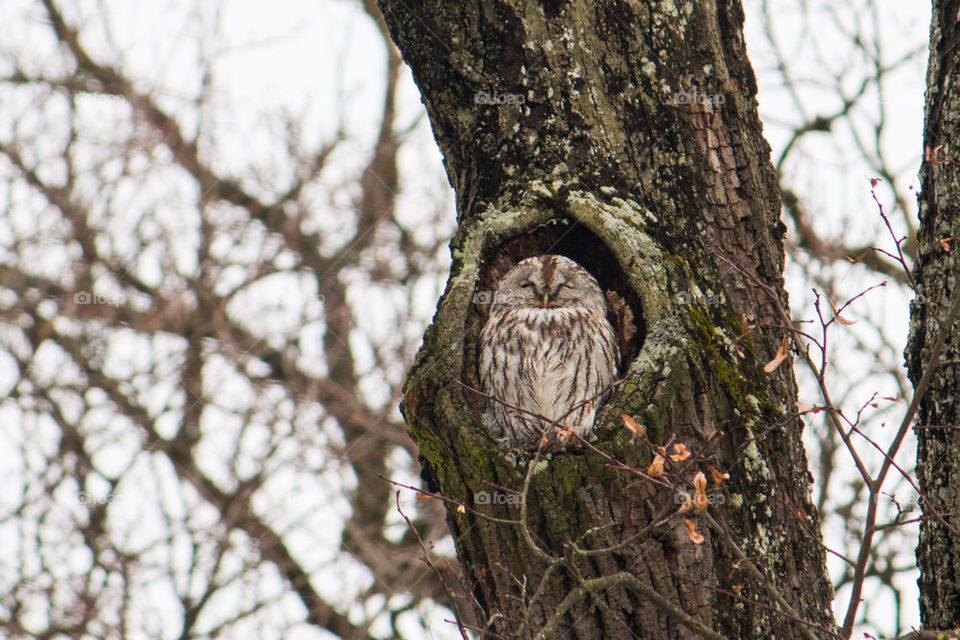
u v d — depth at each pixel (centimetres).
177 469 1956
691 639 771
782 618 803
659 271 849
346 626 1866
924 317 848
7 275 2006
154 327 1983
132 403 1984
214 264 2036
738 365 838
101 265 2025
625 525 780
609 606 779
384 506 1952
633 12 905
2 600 1844
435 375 858
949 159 829
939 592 813
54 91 2059
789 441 854
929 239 845
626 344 1059
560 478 788
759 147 929
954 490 804
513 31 925
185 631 1842
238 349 1981
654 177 891
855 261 749
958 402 809
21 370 1970
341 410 1964
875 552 1527
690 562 777
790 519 834
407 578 1780
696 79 903
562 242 979
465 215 966
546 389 1080
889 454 682
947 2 858
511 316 1089
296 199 2075
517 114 924
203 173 2042
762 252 891
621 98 905
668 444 760
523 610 754
